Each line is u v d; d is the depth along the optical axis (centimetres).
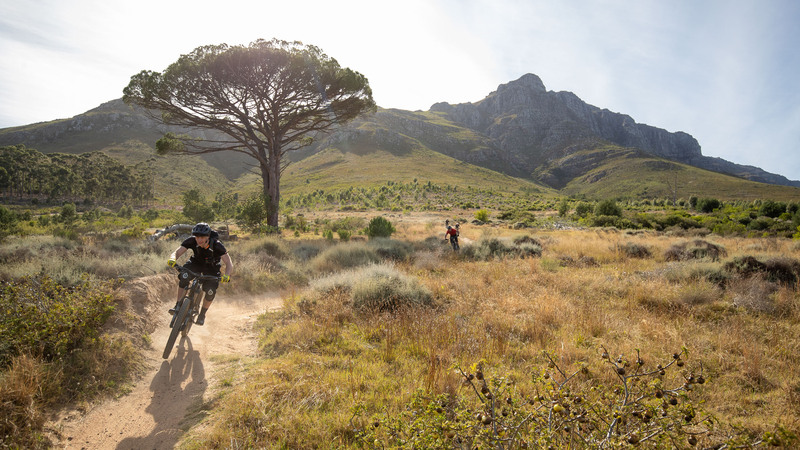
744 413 355
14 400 313
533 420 232
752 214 5756
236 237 2175
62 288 498
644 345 511
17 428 292
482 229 3547
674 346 496
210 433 313
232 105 2452
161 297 659
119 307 523
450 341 509
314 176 19812
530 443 216
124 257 842
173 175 19225
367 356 476
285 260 1195
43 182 11744
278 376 407
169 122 2580
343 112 2764
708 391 392
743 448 190
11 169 11512
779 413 346
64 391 357
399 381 402
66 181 11994
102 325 468
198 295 496
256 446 295
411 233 2859
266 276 935
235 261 1006
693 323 598
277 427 315
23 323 391
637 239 2103
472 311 672
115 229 2870
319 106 2588
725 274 868
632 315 652
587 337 546
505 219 5478
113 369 409
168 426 335
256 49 2152
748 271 909
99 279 573
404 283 760
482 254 1372
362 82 2572
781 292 729
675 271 928
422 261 1196
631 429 217
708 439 287
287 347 503
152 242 1091
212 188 19750
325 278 845
